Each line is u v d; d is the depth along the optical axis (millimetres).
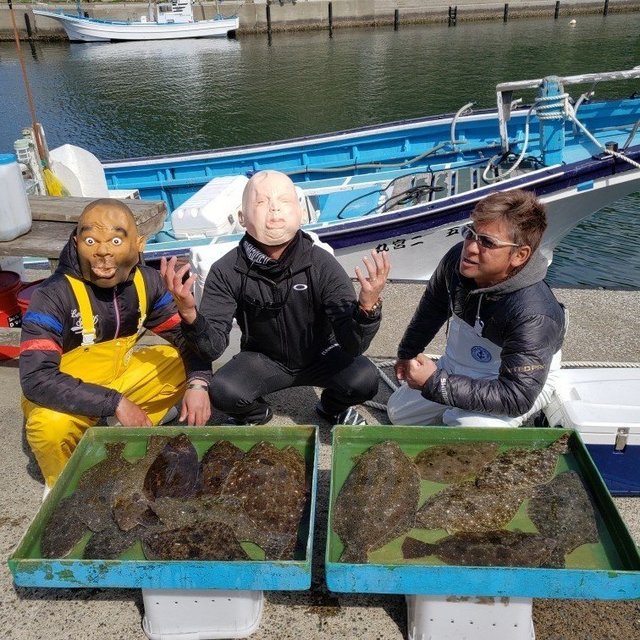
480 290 2617
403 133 7934
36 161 5113
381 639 2264
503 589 1929
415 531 2178
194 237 5512
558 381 2926
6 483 3129
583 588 1895
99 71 25031
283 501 2285
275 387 3211
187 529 2166
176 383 3168
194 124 16828
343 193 7215
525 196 2443
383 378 3904
